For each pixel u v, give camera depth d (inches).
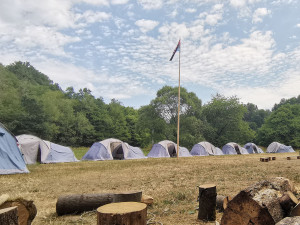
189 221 164.9
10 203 133.8
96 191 275.0
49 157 692.1
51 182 341.7
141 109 1913.1
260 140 2650.1
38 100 1800.0
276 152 1533.0
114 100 3100.4
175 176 388.5
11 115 1616.6
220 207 189.6
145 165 600.4
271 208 119.6
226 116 1889.8
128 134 2556.6
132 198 167.2
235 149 1371.8
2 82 1769.2
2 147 436.8
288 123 2471.7
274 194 127.6
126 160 808.9
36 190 282.8
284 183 140.7
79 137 2298.2
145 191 269.7
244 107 1952.5
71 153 761.0
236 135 1892.2
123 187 297.6
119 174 424.8
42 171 477.1
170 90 1863.9
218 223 150.0
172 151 1091.3
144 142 2348.7
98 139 2455.7
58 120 2164.1
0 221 79.1
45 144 702.5
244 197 123.2
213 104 1964.8
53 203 224.5
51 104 2119.8
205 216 163.3
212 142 1878.7
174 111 1841.8
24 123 1619.1
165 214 184.5
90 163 675.4
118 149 951.0
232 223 125.4
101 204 194.9
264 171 422.6
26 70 3161.9
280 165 547.2
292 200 126.3
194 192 256.8
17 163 452.8
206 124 1856.5
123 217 99.9
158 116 1812.3
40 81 3341.5
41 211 196.1
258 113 4028.1
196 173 420.8
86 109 2635.3
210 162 682.2
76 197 193.0
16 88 1969.7
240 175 377.4
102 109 2785.4
